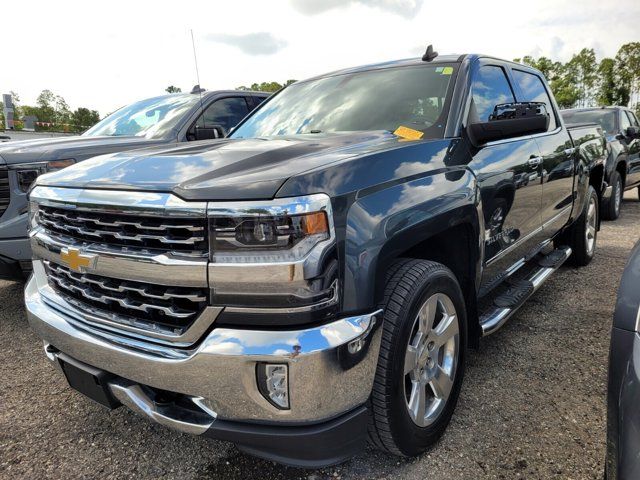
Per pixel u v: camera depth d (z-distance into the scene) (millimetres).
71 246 2018
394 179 1998
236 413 1704
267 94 6305
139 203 1754
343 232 1703
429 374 2232
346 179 1790
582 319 3766
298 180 1658
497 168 2748
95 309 2031
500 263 3023
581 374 2926
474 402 2648
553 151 3715
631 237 6637
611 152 7637
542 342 3379
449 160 2387
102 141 4621
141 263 1770
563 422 2447
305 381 1620
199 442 2420
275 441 1698
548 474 2082
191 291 1711
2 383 3031
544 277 3656
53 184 2150
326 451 1740
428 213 2064
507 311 2916
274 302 1616
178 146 2523
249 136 3250
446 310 2303
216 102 5598
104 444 2416
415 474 2107
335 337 1646
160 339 1804
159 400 1902
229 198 1624
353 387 1745
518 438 2330
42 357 3393
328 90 3311
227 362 1639
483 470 2119
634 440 1337
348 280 1707
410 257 2369
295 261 1587
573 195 4352
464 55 3125
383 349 1904
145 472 2205
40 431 2535
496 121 2564
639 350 1410
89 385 2084
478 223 2488
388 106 2889
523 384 2824
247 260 1611
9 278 3934
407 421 2027
